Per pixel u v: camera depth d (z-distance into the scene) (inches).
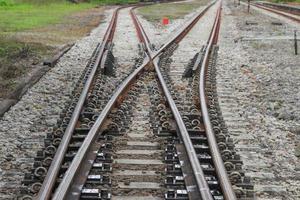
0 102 657.0
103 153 450.3
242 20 1951.3
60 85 751.1
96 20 1872.5
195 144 487.2
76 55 1029.2
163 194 389.7
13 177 426.9
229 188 375.9
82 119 556.7
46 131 545.6
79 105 577.9
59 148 447.5
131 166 440.5
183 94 697.6
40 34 1360.7
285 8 2657.5
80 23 1742.1
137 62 917.2
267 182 426.3
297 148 511.5
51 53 1047.6
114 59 965.2
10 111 609.6
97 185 398.6
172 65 928.3
